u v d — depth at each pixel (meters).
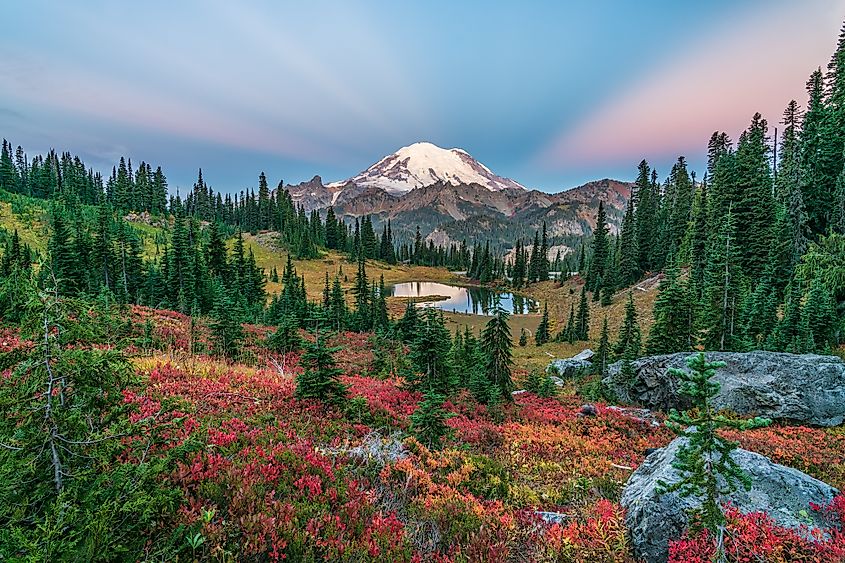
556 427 17.00
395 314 99.50
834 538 7.13
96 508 4.61
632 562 7.74
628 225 86.88
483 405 19.58
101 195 136.50
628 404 25.88
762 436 15.84
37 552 3.75
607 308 76.19
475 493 10.31
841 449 14.82
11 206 104.25
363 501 8.02
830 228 38.06
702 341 32.03
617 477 12.12
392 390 19.53
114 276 53.34
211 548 5.72
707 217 52.19
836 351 28.05
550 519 9.21
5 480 4.25
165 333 25.27
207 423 10.38
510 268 183.00
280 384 16.08
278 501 7.05
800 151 45.25
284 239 164.75
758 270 44.47
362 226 194.50
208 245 75.31
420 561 6.64
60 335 5.03
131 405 6.05
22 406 4.68
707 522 6.11
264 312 54.44
